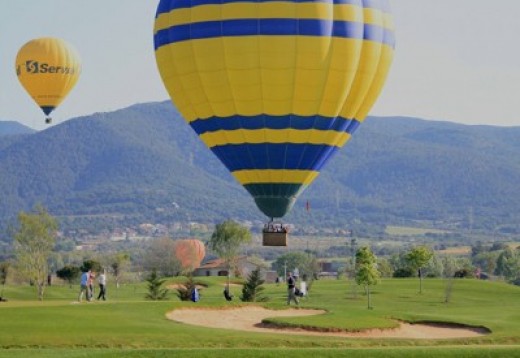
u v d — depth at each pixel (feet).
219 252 584.40
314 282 481.05
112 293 442.09
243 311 240.32
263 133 234.58
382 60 240.32
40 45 405.80
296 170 241.35
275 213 246.06
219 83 230.27
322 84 229.66
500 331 231.71
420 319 241.55
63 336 188.14
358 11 231.50
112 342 186.91
